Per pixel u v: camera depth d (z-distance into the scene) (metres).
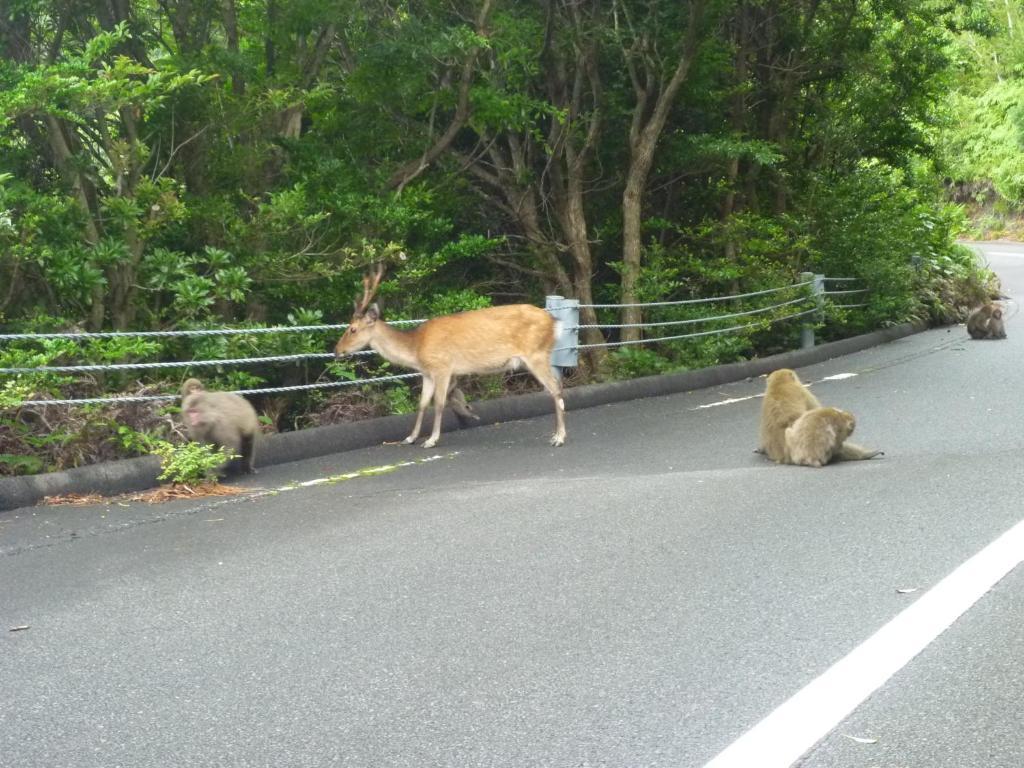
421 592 5.92
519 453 10.56
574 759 4.00
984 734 4.08
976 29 21.67
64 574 6.60
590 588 5.87
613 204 18.67
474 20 14.58
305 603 5.82
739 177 20.25
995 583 5.66
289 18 13.59
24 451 9.37
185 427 9.91
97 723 4.44
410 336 11.09
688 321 15.77
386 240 13.84
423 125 15.41
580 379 15.39
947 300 23.47
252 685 4.77
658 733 4.18
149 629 5.53
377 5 14.27
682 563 6.24
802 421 8.98
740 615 5.38
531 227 16.77
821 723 4.21
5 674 4.99
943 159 25.80
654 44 16.22
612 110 17.02
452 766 3.98
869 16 20.89
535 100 15.69
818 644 4.98
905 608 5.38
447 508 7.85
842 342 18.80
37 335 9.16
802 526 6.90
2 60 11.29
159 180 11.70
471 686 4.66
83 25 13.22
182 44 14.27
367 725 4.34
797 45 20.42
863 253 20.45
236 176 13.56
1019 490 7.48
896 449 9.62
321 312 12.52
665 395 14.65
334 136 15.16
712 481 8.38
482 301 14.25
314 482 9.31
